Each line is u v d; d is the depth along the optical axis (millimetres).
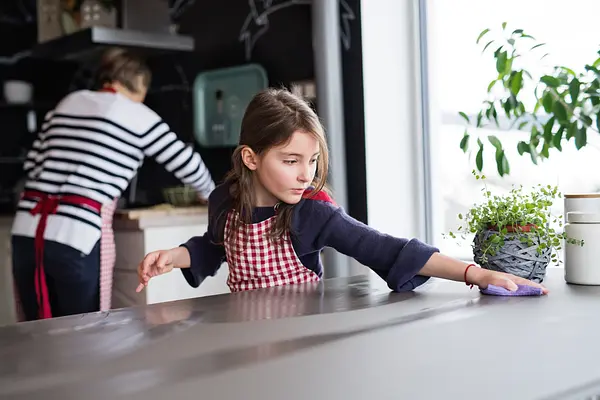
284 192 1404
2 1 4086
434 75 2676
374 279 1502
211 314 1131
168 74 3670
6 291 3568
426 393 702
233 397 703
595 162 2137
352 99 2717
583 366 788
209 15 3396
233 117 3209
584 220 1358
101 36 3197
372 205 2691
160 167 3623
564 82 1520
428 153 2715
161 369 811
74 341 972
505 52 1578
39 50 3664
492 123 2439
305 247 1466
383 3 2686
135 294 2926
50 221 2562
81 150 2588
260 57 3129
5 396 737
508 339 916
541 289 1247
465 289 1324
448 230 2652
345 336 948
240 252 1527
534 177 2311
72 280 2574
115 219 2973
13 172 4102
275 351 876
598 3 2117
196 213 3008
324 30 2637
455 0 2574
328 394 704
